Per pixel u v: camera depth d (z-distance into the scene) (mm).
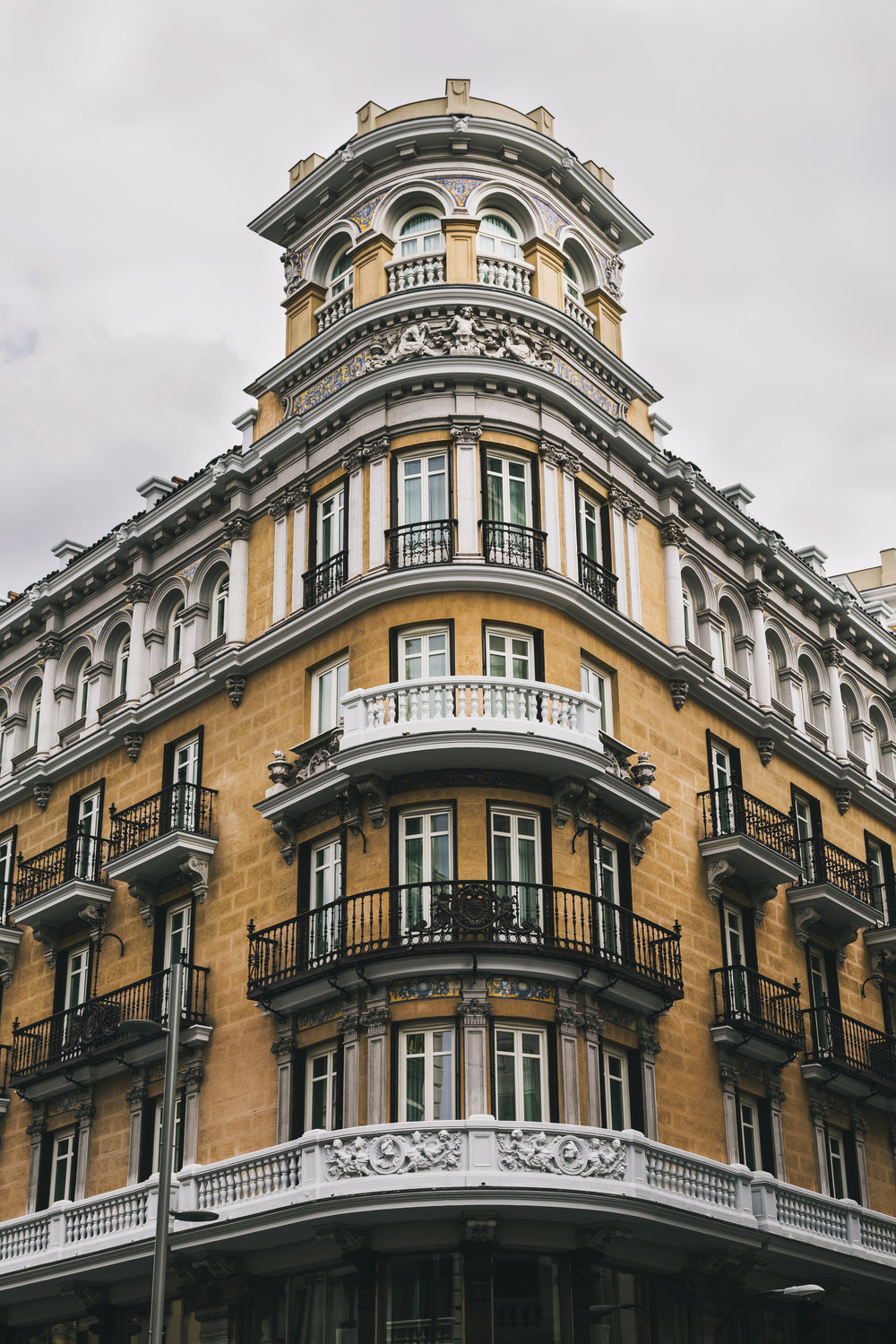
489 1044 29219
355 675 33156
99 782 39750
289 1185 28609
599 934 31562
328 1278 29328
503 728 30500
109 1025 34844
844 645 44875
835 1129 37500
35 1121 36938
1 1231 34156
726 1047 34188
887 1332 37031
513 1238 27859
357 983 30094
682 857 35156
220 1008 33500
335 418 35656
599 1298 29156
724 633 40031
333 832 32375
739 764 38438
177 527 39688
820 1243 32406
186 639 38375
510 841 30922
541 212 37344
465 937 29516
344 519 35125
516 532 33344
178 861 35344
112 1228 31750
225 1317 30453
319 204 38750
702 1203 29656
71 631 42531
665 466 38188
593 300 38594
